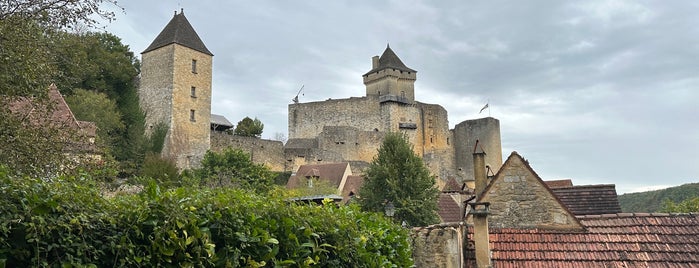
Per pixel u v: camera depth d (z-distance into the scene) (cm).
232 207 514
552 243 1116
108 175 1071
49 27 1076
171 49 4869
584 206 1806
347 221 699
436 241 1050
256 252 520
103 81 4394
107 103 4009
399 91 8219
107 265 399
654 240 1076
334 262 636
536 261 1066
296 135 7781
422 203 3167
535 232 1159
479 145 1536
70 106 3603
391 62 8256
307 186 4544
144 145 4375
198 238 461
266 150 5731
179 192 481
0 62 904
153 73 4959
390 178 3238
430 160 7788
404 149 3344
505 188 1220
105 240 401
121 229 413
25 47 960
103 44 4641
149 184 473
